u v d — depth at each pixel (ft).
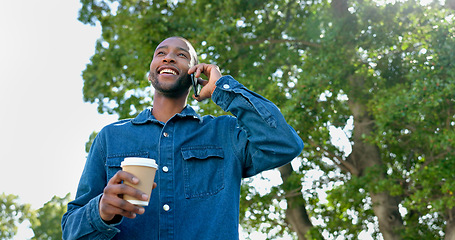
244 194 40.83
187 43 7.45
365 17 38.52
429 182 34.68
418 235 39.63
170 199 6.33
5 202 62.28
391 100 33.81
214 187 6.56
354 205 40.32
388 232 40.22
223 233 6.25
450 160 33.96
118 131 6.87
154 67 7.20
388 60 40.65
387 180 36.19
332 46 37.63
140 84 45.68
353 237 43.96
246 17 41.98
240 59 41.81
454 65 32.65
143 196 5.24
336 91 36.78
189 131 6.86
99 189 6.63
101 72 45.37
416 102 32.68
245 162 6.89
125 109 45.55
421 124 35.45
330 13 40.98
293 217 44.24
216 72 7.05
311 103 36.17
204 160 6.68
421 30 37.60
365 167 41.39
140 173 5.31
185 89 7.22
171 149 6.64
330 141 43.09
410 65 38.52
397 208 40.93
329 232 44.04
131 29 43.60
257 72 41.93
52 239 75.92
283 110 36.68
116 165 6.59
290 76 43.55
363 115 41.63
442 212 34.94
